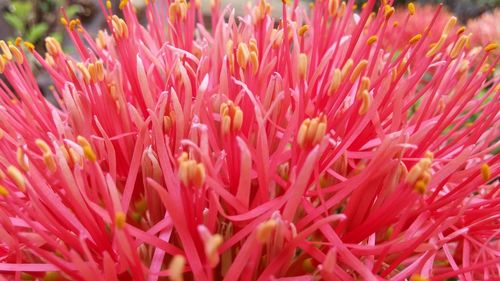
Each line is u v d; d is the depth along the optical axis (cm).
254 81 6
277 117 6
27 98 6
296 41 6
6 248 5
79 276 5
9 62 7
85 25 18
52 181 6
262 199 5
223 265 5
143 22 17
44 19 18
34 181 5
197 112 5
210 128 5
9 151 5
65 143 5
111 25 7
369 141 6
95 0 18
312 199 6
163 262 5
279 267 5
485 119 6
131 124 6
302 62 5
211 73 7
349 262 5
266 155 5
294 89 6
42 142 5
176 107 5
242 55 6
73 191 5
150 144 6
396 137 5
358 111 5
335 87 6
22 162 5
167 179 5
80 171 5
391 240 5
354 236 5
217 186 5
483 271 6
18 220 5
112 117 6
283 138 5
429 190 6
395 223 6
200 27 8
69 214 5
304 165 5
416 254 6
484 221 6
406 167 6
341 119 6
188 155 5
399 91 6
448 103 6
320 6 7
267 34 7
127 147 6
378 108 6
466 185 5
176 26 7
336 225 5
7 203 5
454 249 6
